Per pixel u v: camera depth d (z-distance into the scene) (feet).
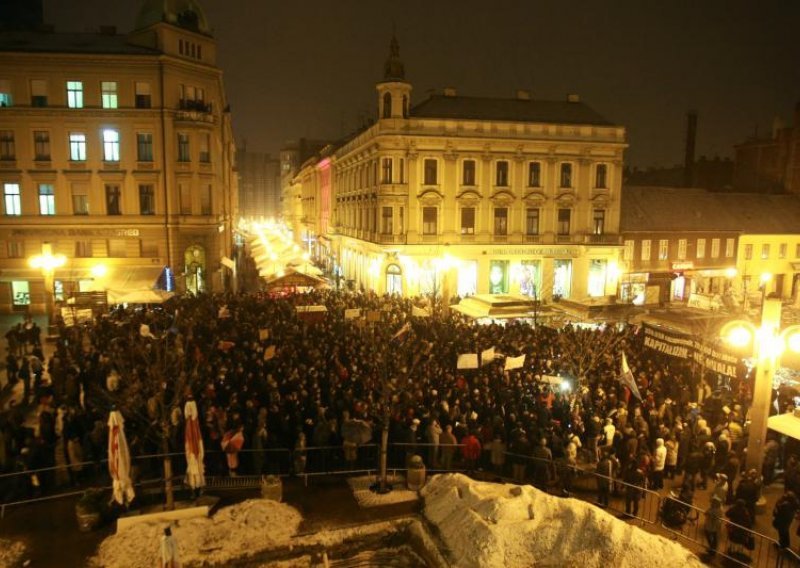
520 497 44.78
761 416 48.80
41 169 133.69
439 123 146.92
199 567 39.52
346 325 92.07
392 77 144.05
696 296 124.47
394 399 54.24
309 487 50.52
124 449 41.37
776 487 54.34
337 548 42.24
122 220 137.80
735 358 64.34
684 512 46.16
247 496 48.67
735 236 171.22
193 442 43.29
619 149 157.48
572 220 157.28
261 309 104.88
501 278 155.12
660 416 58.59
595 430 55.36
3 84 130.31
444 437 53.57
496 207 152.46
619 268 161.27
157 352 55.01
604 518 42.37
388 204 147.33
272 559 40.91
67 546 41.29
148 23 142.82
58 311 105.09
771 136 205.16
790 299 178.29
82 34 147.23
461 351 77.97
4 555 40.01
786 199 186.29
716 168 217.77
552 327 98.12
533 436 54.03
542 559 40.04
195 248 145.18
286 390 60.23
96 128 134.82
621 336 87.97
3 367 82.79
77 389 61.67
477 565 39.22
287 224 517.55
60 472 49.88
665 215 168.86
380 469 50.60
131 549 40.63
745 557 42.39
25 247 135.03
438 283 146.20
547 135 152.76
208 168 144.66
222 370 63.98
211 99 148.66
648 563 39.29
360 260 179.32
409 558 41.65
